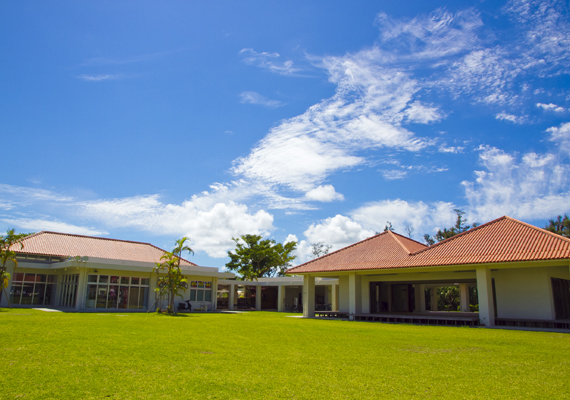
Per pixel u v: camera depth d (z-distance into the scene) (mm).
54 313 21781
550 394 6391
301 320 23297
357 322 22484
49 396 5613
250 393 6152
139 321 18031
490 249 20828
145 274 30594
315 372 7727
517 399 6113
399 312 29391
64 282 29891
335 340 12914
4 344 9484
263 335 13820
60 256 30266
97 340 10742
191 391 6129
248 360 8758
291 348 10820
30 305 29094
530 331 17281
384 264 23766
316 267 27125
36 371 6922
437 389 6629
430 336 14617
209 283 34469
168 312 26375
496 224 23688
